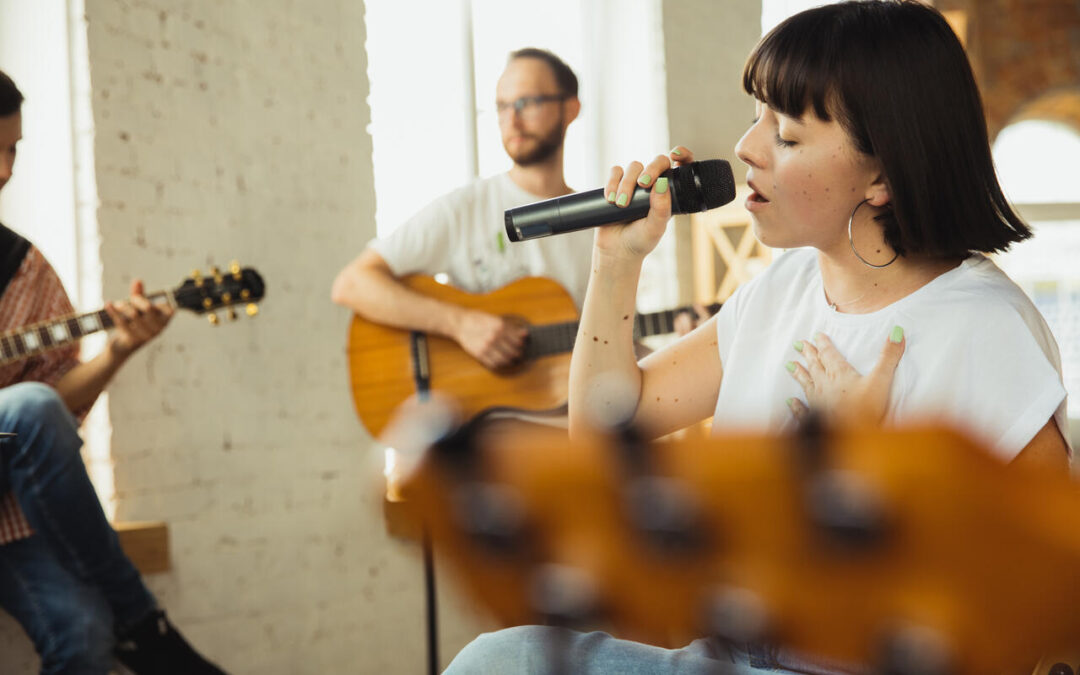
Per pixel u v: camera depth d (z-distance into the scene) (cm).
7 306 257
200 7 322
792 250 136
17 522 238
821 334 121
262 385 332
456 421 43
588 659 85
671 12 489
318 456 346
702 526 40
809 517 38
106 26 301
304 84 350
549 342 315
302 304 344
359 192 364
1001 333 110
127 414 301
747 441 38
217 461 320
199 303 270
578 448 41
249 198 332
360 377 321
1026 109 723
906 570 36
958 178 115
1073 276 732
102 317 259
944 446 34
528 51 332
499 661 89
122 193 302
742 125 524
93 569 241
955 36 116
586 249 328
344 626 348
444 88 417
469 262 325
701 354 141
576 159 489
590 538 42
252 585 327
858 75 113
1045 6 721
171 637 252
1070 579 34
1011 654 36
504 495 42
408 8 406
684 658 83
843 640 39
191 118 319
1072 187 745
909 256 120
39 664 276
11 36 302
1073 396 710
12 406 231
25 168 302
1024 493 34
